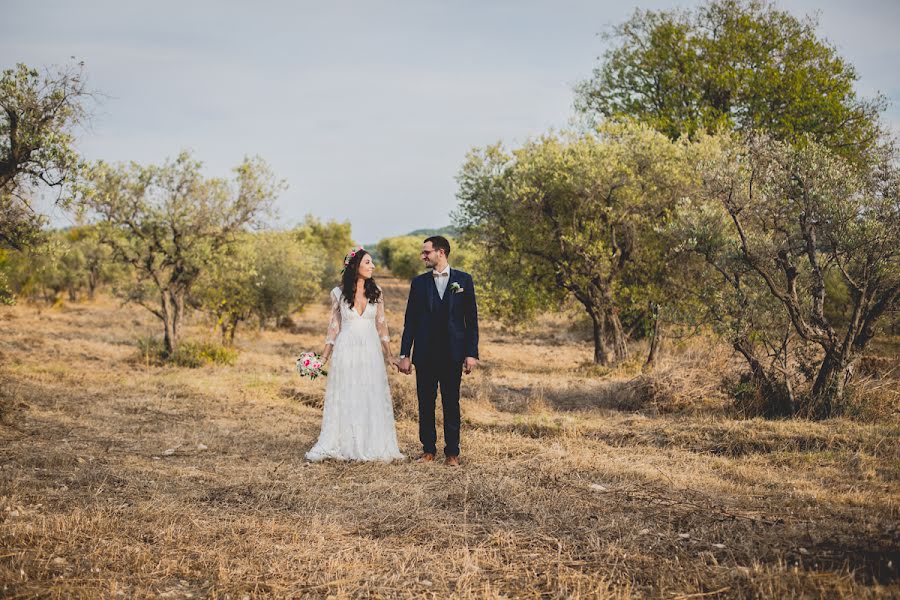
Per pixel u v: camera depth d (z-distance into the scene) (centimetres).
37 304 3359
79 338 2073
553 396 1130
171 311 1562
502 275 1672
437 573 382
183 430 793
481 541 431
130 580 369
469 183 1684
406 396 983
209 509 497
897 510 460
